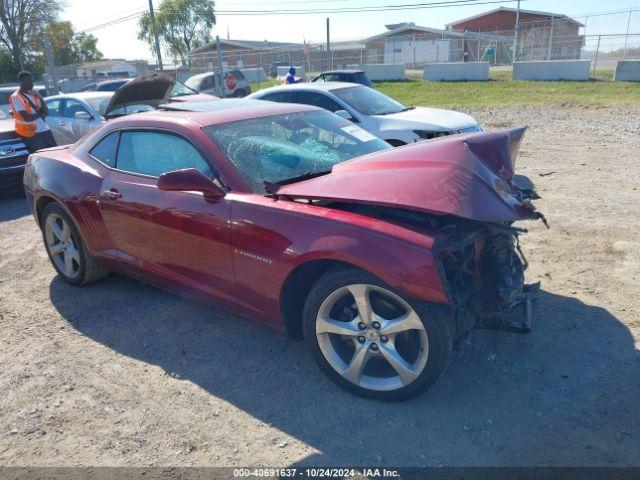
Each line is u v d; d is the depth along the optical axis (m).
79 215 4.45
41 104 8.62
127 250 4.24
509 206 2.89
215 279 3.65
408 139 8.48
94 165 4.44
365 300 2.96
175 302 4.55
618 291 4.30
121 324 4.21
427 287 2.71
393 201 2.87
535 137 12.13
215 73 20.67
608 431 2.79
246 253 3.37
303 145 3.97
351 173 3.25
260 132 3.93
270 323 3.48
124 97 5.74
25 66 55.47
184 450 2.82
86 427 3.03
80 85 30.47
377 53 48.94
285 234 3.16
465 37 43.06
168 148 3.92
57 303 4.62
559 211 6.41
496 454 2.68
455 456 2.68
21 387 3.43
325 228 3.03
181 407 3.18
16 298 4.76
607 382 3.19
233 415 3.09
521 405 3.03
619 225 5.81
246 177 3.53
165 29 65.25
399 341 3.04
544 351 3.53
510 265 3.34
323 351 3.20
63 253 4.96
